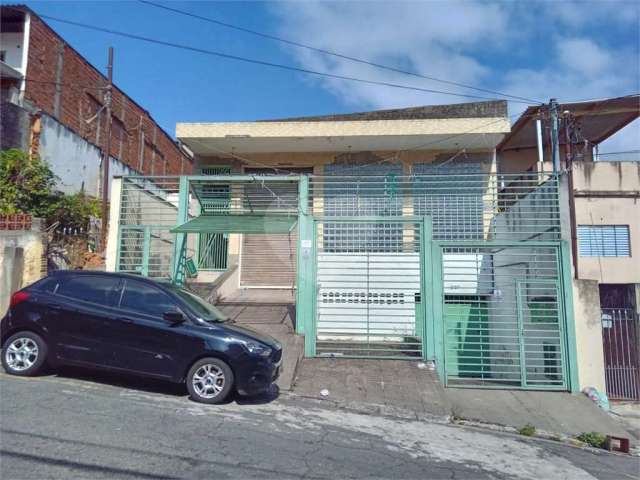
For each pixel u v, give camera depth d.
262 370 7.07
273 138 15.15
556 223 11.20
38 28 17.88
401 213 13.16
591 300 10.94
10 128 15.38
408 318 12.22
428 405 8.55
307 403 8.16
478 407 9.33
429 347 10.76
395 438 6.62
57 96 18.83
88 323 7.19
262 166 16.55
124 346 7.09
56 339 7.23
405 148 15.98
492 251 12.24
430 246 11.13
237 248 15.81
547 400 10.02
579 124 17.56
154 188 14.30
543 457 6.77
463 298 12.90
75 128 19.84
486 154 15.98
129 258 12.11
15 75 16.80
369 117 21.30
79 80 20.23
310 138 15.12
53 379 7.32
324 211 13.24
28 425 5.23
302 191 11.70
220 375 7.00
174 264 12.26
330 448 5.75
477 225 12.69
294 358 10.01
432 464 5.70
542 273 11.29
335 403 8.31
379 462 5.48
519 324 10.81
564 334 10.80
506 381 11.01
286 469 4.88
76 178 18.62
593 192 13.34
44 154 16.72
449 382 10.99
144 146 25.48
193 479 4.36
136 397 6.84
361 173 16.25
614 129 18.39
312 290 11.13
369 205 13.20
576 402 9.97
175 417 6.09
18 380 7.01
